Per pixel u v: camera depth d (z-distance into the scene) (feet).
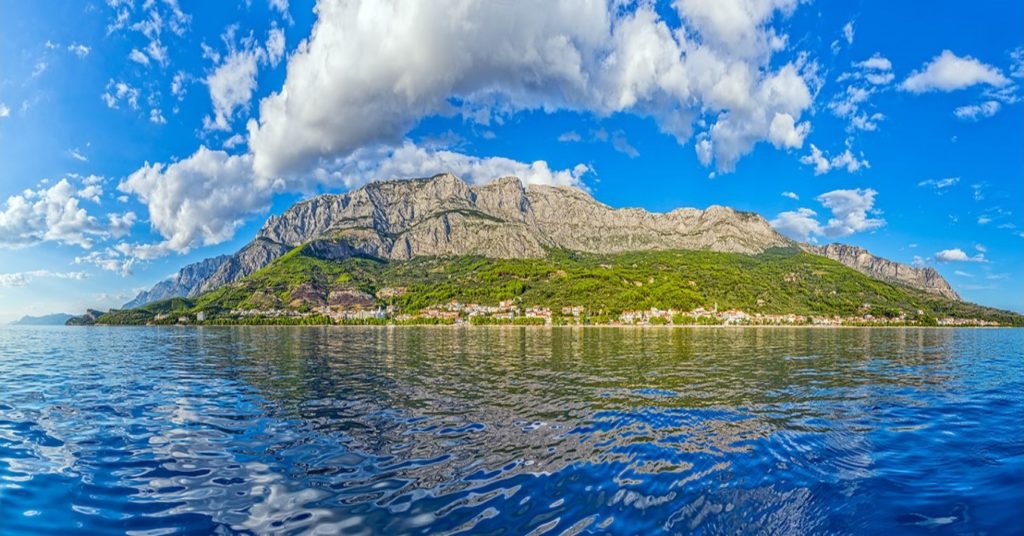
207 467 45.78
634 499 37.58
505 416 68.80
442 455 49.34
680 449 51.42
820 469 44.47
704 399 83.10
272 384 102.17
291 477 42.88
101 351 204.13
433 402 80.12
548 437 56.75
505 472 44.04
